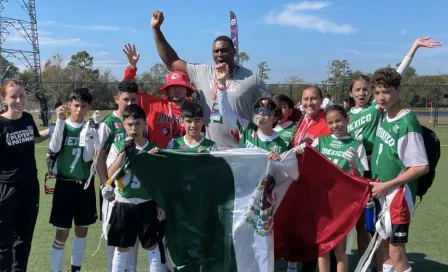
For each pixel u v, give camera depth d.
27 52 34.19
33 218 4.28
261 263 3.88
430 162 3.74
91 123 4.28
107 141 4.35
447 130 24.12
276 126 5.34
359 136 4.66
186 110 4.10
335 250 4.08
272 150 4.21
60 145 4.36
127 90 4.42
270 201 3.89
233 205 3.91
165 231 4.02
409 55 4.77
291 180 3.96
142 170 3.86
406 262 3.74
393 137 3.67
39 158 13.63
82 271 4.82
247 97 4.78
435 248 5.55
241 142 4.39
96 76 57.88
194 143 4.15
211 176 3.92
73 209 4.51
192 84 5.06
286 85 27.70
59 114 4.30
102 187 3.89
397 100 3.71
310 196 4.02
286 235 4.18
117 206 3.99
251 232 3.89
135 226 4.00
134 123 3.94
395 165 3.68
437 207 7.61
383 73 3.64
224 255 3.91
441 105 39.84
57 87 34.69
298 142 4.75
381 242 4.04
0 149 4.07
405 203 3.67
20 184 4.12
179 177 3.92
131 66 5.17
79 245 4.63
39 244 5.66
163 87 4.72
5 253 4.03
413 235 6.06
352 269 5.02
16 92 4.08
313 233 4.04
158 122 4.63
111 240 3.99
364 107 4.95
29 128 4.27
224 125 4.51
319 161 3.86
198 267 3.96
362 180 3.76
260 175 3.89
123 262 4.02
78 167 4.46
